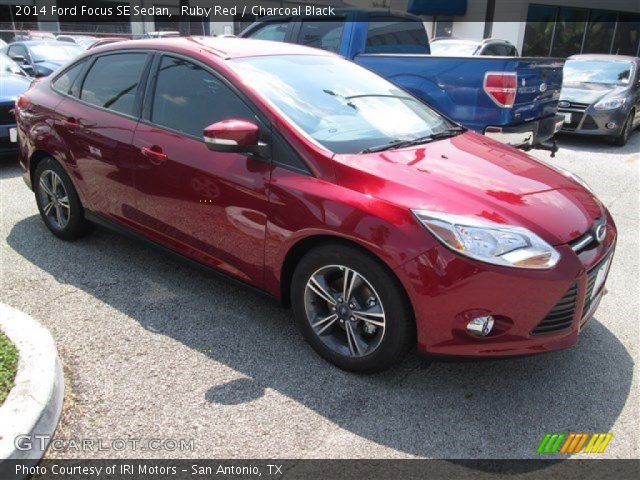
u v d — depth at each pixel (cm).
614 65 1064
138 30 2020
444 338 260
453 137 363
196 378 285
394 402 273
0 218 494
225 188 312
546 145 648
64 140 405
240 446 242
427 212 257
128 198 372
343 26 667
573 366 309
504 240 250
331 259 280
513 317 253
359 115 341
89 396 268
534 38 2142
